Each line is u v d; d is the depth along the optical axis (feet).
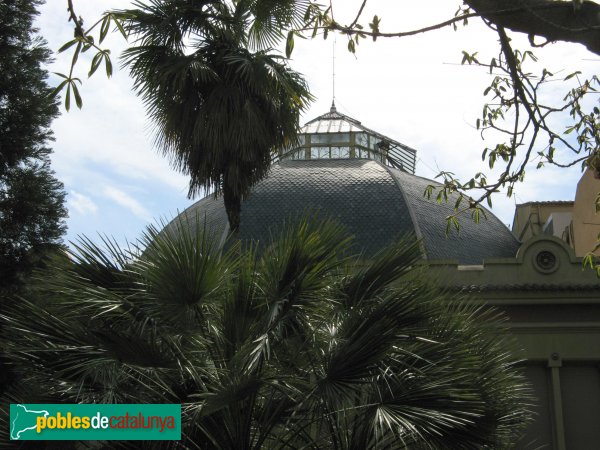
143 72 42.86
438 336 33.88
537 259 79.25
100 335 30.99
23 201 73.61
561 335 76.79
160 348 31.35
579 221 103.50
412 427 29.01
